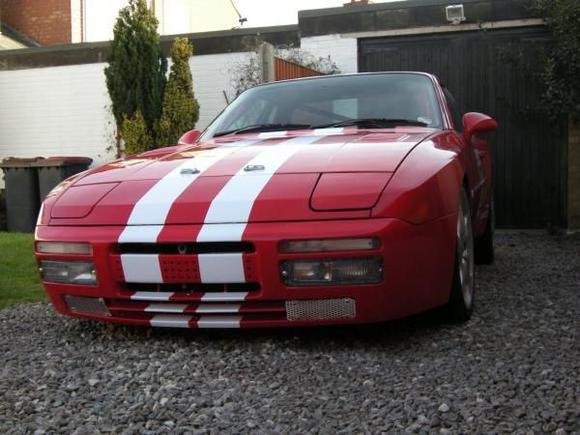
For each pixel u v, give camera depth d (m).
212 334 3.28
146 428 2.24
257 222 2.87
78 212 3.19
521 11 8.20
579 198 8.28
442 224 3.04
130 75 9.22
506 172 8.52
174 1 19.92
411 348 3.02
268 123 4.21
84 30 15.52
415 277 2.91
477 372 2.68
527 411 2.28
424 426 2.18
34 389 2.65
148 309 3.04
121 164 3.67
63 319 3.82
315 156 3.26
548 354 2.92
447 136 3.79
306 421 2.26
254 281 2.88
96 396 2.54
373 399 2.43
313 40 9.08
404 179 2.96
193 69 9.93
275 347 3.05
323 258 2.81
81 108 10.80
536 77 8.19
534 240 7.66
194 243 2.88
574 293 4.33
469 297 3.57
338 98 4.30
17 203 9.33
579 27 7.52
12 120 11.14
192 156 3.58
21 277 5.27
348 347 3.04
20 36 15.30
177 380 2.68
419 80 4.42
